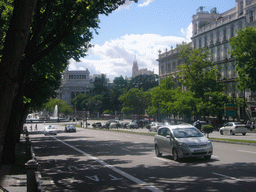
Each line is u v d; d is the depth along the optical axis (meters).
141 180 9.81
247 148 18.58
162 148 15.26
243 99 53.50
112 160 15.55
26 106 31.59
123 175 10.95
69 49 19.09
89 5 13.49
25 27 6.62
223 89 53.84
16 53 6.55
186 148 13.08
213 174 10.13
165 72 88.31
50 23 15.38
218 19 69.56
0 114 6.33
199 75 53.31
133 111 98.12
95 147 24.23
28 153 16.08
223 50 62.69
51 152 21.56
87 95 161.50
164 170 11.51
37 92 28.20
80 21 14.70
